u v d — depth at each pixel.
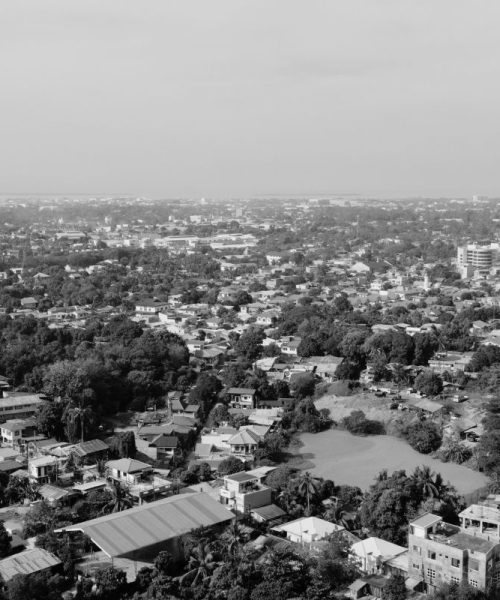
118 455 199.38
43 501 165.50
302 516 164.38
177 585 133.62
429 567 135.12
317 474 193.38
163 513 154.62
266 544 149.00
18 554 141.75
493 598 130.38
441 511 156.75
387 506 156.12
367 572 140.50
